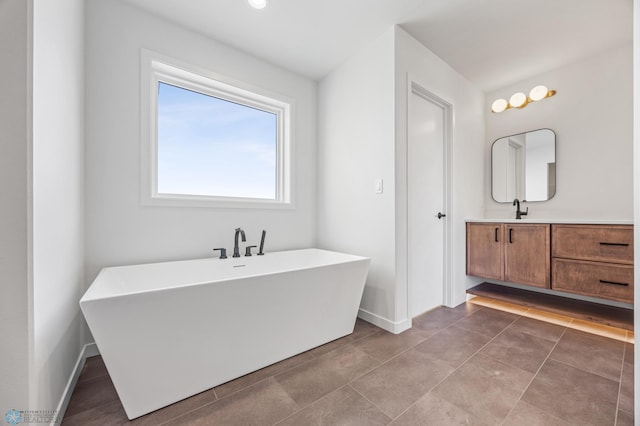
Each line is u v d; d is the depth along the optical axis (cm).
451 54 230
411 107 217
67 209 122
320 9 175
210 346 126
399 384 131
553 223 212
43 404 93
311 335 166
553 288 211
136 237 173
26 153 85
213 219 205
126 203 170
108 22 164
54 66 105
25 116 85
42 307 92
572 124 245
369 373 141
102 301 97
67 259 122
